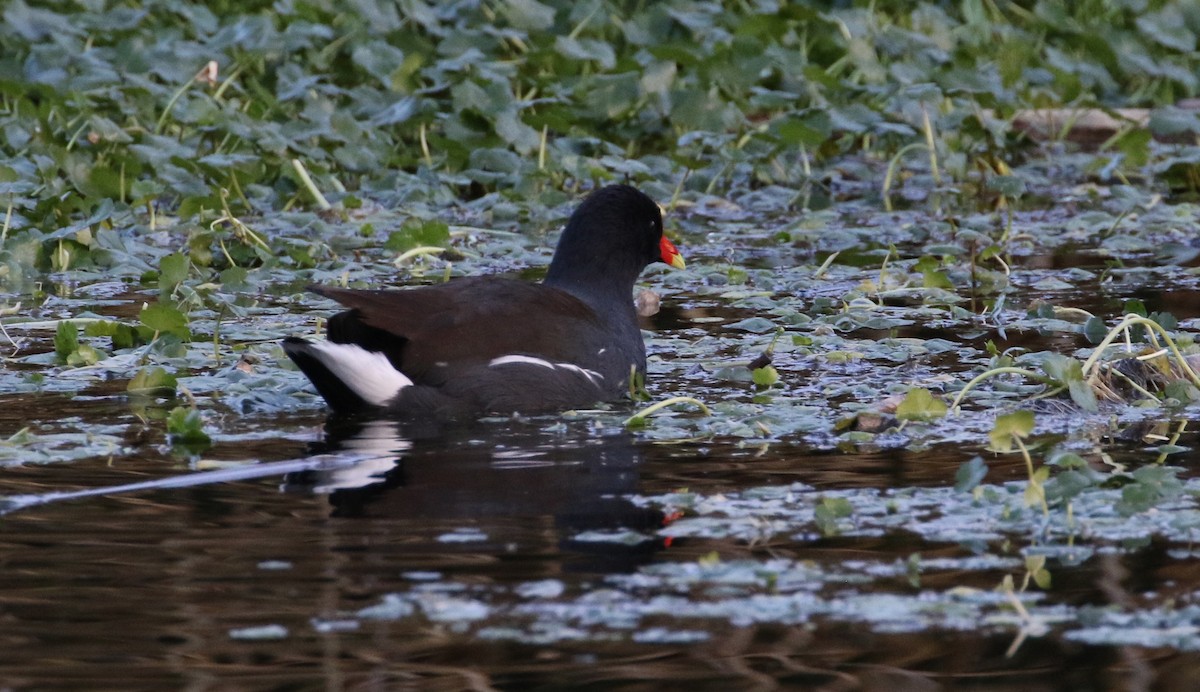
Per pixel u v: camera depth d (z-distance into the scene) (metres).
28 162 18.02
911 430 9.88
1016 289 14.87
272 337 12.59
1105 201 19.97
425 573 7.15
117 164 18.22
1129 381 10.93
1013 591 7.01
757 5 25.02
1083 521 7.98
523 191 18.95
